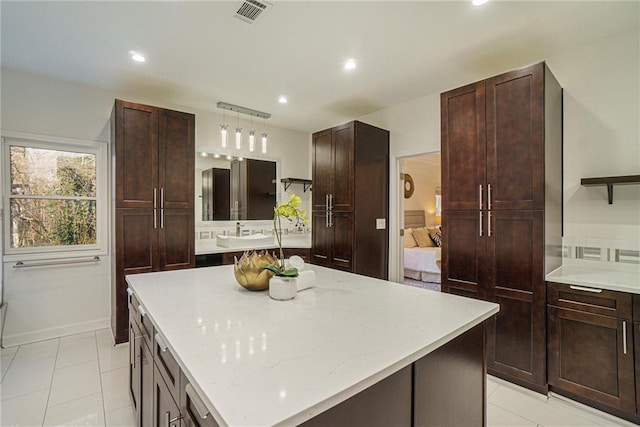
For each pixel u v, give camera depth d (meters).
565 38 2.40
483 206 2.46
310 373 0.81
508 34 2.35
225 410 0.65
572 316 2.07
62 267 3.21
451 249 2.66
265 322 1.19
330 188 3.94
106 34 2.35
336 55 2.67
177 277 2.01
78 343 3.02
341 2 1.99
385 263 4.02
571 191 2.53
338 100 3.74
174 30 2.30
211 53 2.63
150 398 1.38
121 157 3.00
